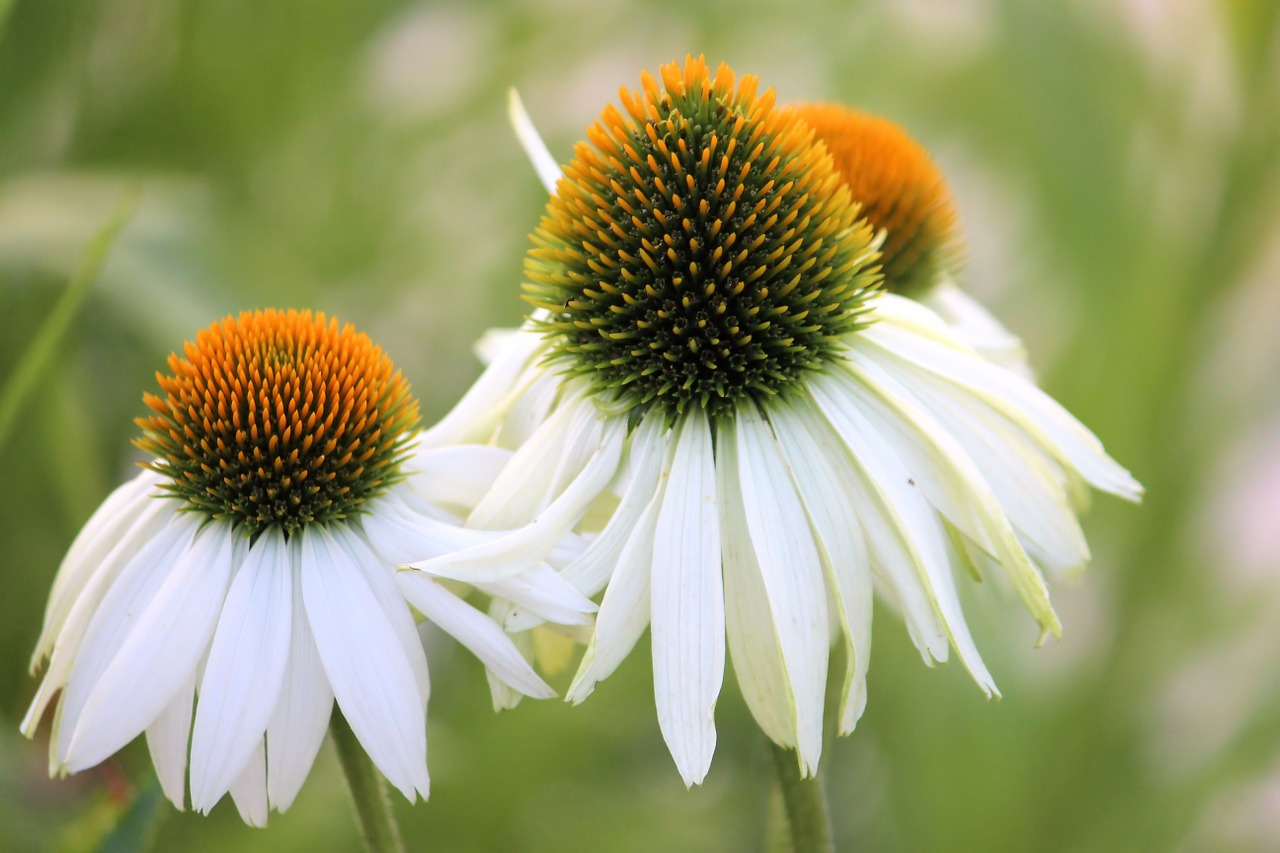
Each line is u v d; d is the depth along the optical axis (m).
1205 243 0.60
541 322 0.45
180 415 0.45
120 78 0.68
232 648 0.44
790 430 0.44
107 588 0.44
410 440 0.46
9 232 0.56
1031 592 0.44
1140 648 0.63
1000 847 0.64
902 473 0.44
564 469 0.45
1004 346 0.49
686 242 0.45
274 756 0.43
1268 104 0.58
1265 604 0.64
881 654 0.66
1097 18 0.61
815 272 0.45
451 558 0.43
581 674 0.43
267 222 0.68
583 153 0.46
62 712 0.44
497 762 0.61
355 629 0.44
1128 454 0.62
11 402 0.48
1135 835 0.63
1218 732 0.66
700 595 0.43
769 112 0.45
